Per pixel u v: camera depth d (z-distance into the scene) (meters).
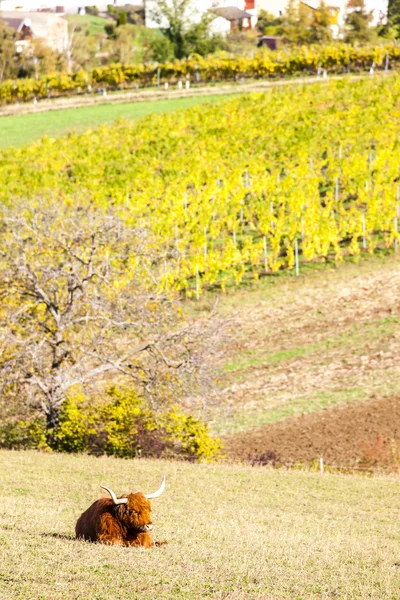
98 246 82.69
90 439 75.12
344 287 113.38
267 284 117.00
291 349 99.88
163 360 78.69
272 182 124.75
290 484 58.28
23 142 190.62
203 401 76.81
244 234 132.00
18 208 87.25
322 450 74.31
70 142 174.00
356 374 92.50
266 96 190.38
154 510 45.25
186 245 125.81
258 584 27.45
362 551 35.44
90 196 135.75
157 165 149.38
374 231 128.00
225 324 81.56
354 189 128.50
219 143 154.75
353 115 163.88
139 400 74.75
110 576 26.78
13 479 53.59
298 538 37.22
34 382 74.75
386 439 75.62
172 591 25.88
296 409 85.50
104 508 31.08
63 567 27.52
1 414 76.38
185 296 115.75
